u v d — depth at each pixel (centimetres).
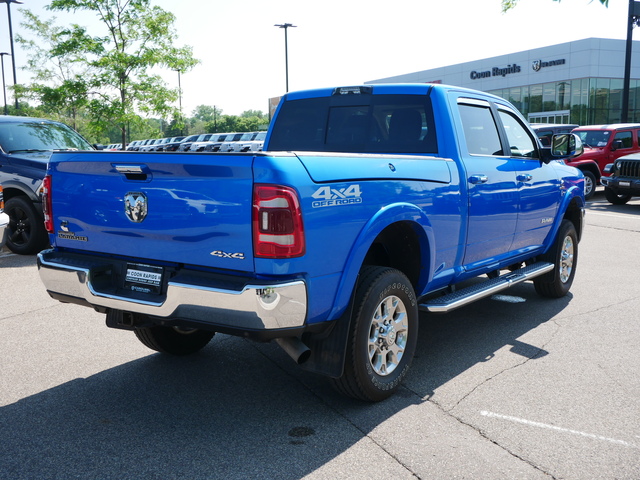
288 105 532
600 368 441
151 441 329
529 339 509
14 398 387
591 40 4006
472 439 332
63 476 294
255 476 294
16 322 556
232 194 304
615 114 4200
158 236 332
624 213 1419
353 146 495
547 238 605
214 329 319
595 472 298
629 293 666
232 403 380
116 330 533
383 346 378
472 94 499
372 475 294
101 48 1809
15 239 917
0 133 939
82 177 361
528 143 574
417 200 390
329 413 365
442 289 463
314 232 312
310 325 326
